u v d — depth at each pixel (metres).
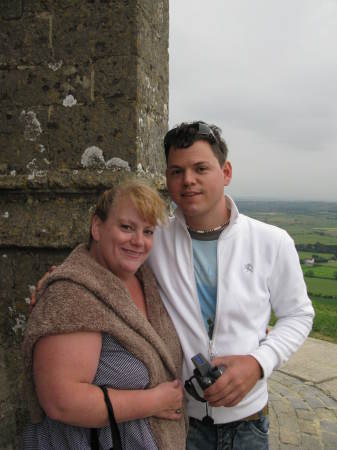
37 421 1.36
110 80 2.15
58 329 1.16
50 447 1.31
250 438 1.60
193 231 1.63
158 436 1.35
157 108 2.49
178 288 1.59
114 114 2.15
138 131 2.16
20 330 2.31
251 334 1.53
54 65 2.20
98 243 1.42
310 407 3.74
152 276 1.62
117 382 1.27
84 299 1.22
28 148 2.25
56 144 2.22
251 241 1.59
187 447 1.66
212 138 1.52
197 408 1.61
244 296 1.52
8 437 2.30
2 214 2.28
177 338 1.57
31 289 2.28
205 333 1.54
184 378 1.59
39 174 2.23
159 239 1.67
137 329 1.32
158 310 1.54
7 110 2.26
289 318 1.59
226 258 1.57
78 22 2.16
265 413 1.66
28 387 1.30
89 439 1.27
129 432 1.29
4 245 2.25
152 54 2.36
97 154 2.18
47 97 2.22
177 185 1.56
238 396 1.39
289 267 1.57
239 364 1.42
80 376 1.19
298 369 4.54
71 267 1.31
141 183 1.40
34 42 2.21
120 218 1.35
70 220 2.19
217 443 1.61
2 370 2.30
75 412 1.17
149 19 2.29
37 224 2.22
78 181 2.15
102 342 1.27
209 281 1.59
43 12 2.20
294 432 3.31
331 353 4.98
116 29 2.12
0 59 2.25
